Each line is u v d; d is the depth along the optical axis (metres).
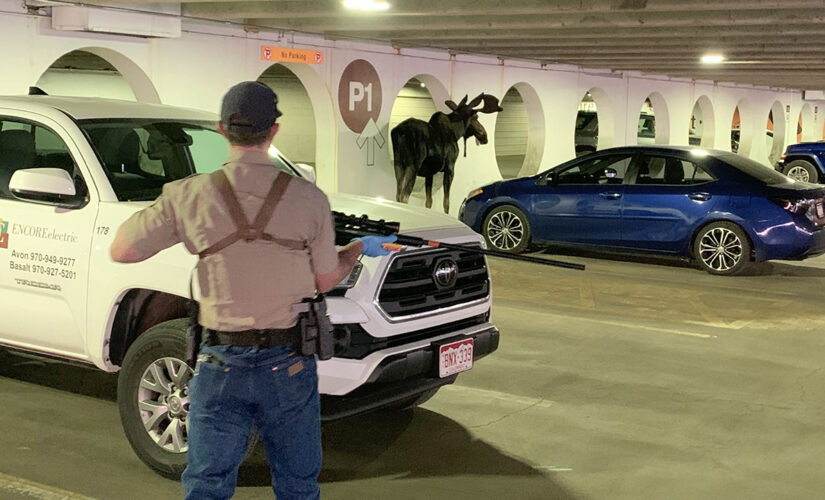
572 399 6.45
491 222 13.25
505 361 7.37
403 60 14.83
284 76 17.84
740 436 5.76
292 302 3.37
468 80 16.14
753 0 9.40
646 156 12.25
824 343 8.18
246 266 3.32
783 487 4.97
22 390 6.34
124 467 5.04
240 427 3.38
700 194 11.70
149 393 4.92
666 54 16.67
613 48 15.72
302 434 3.45
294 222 3.36
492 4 10.43
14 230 5.42
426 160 14.06
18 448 5.27
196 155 6.07
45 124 5.54
